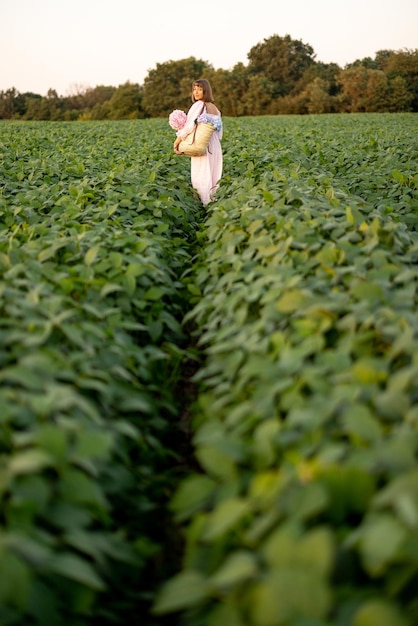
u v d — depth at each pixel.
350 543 2.09
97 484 2.81
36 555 2.13
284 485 2.37
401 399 2.75
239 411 3.06
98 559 2.34
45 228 6.11
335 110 62.25
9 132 20.61
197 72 81.94
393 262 4.85
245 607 2.01
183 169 12.20
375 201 9.19
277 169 10.38
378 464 2.37
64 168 10.80
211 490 2.68
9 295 4.09
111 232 6.17
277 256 4.83
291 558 1.99
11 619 2.03
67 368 3.31
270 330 3.81
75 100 94.69
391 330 3.39
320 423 2.69
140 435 3.51
